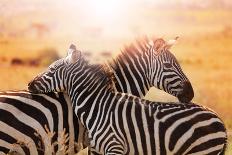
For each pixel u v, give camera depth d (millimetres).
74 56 11258
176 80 11695
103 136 10945
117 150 10852
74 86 11250
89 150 11344
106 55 58375
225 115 22953
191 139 10727
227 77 58750
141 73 11844
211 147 10789
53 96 11367
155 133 10781
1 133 11055
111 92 11164
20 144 11102
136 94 11867
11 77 48219
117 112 10953
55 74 11336
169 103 11008
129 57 11898
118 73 11852
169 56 11773
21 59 69562
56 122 11234
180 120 10773
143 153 10844
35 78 11430
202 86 42219
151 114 10859
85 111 11117
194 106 10938
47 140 11164
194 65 73812
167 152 10789
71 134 11289
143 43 11945
